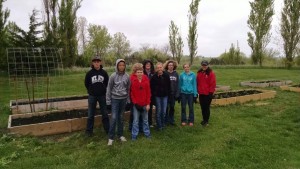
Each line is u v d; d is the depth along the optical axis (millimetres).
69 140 7059
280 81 19641
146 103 7020
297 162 5809
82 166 5508
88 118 7285
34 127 7336
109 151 6219
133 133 7035
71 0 24312
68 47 24906
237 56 40812
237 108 10898
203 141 6961
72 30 24906
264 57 37281
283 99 13117
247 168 5539
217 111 10305
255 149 6473
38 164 5590
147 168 5461
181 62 37062
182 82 8305
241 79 22844
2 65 19953
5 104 11664
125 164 5586
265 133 7711
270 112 10312
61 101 10758
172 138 7156
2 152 6109
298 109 10445
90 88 7145
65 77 20453
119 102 6816
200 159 5922
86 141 6930
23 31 19406
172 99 8141
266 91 13906
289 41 34000
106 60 42938
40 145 6656
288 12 33750
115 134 7406
